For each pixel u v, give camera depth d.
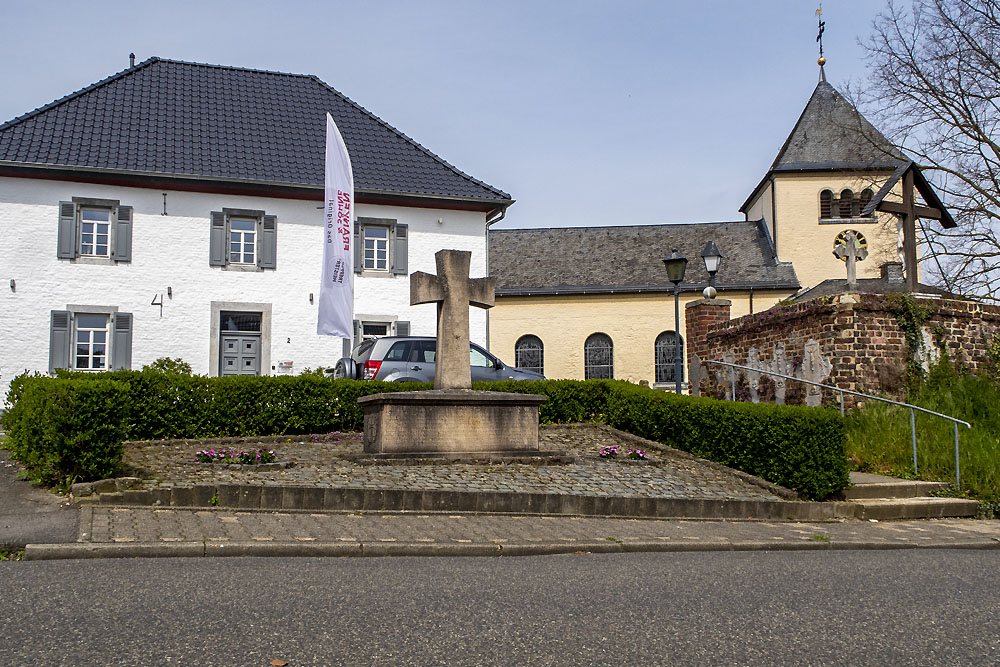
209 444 13.72
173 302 24.56
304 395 15.06
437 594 5.89
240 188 25.17
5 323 23.23
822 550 8.79
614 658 4.57
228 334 25.22
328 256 24.16
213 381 14.52
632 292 34.44
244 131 26.86
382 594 5.83
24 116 24.59
